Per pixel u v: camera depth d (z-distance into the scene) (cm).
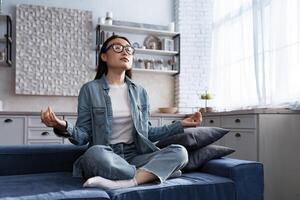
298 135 264
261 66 308
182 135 176
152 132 180
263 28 306
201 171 171
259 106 306
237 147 285
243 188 146
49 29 385
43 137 328
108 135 167
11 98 375
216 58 402
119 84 186
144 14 431
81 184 137
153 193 128
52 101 389
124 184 132
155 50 414
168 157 146
